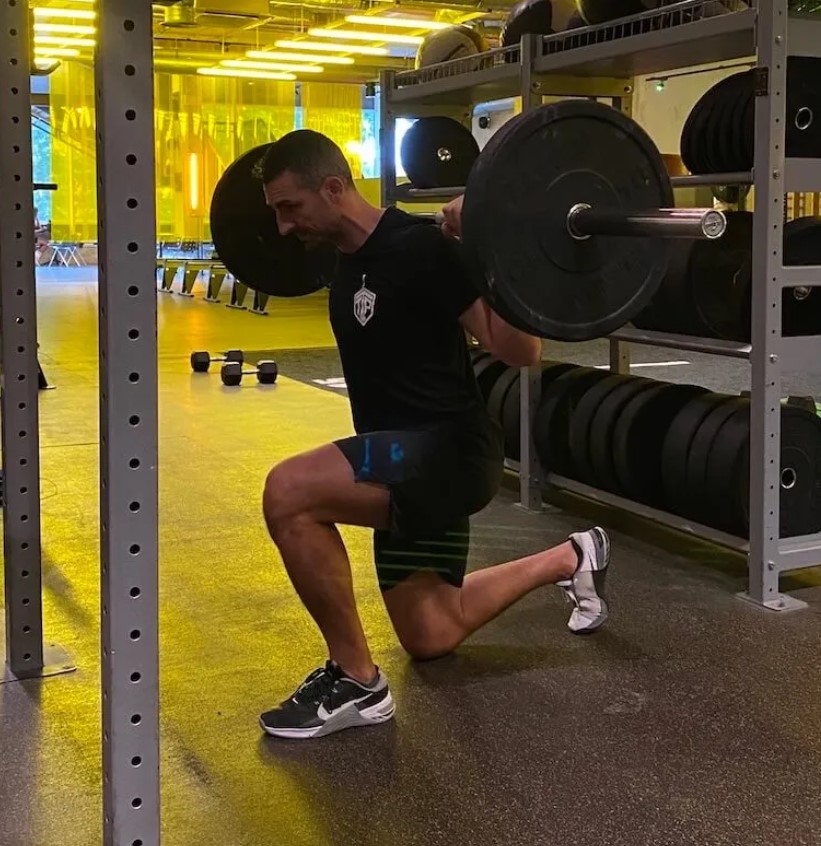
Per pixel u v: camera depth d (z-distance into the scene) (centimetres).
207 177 994
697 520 340
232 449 495
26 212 244
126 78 131
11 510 255
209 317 877
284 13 1064
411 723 234
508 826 194
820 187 301
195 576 329
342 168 220
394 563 254
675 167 406
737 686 252
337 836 191
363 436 226
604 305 174
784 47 286
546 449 393
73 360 716
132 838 146
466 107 486
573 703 243
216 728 232
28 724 234
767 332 295
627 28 351
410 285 218
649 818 196
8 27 234
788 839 189
